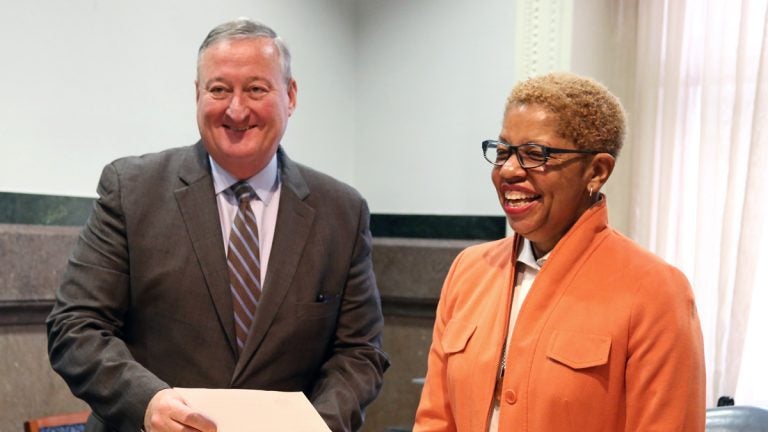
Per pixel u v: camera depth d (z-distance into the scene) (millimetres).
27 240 2754
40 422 2420
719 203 3297
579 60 3463
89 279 1837
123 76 3121
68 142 2928
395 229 4012
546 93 1378
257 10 3670
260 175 1974
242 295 1883
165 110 3303
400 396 3898
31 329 2816
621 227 3598
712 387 3242
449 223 3846
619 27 3615
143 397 1625
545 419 1335
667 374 1297
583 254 1415
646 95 3482
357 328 2041
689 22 3418
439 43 3934
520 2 3512
